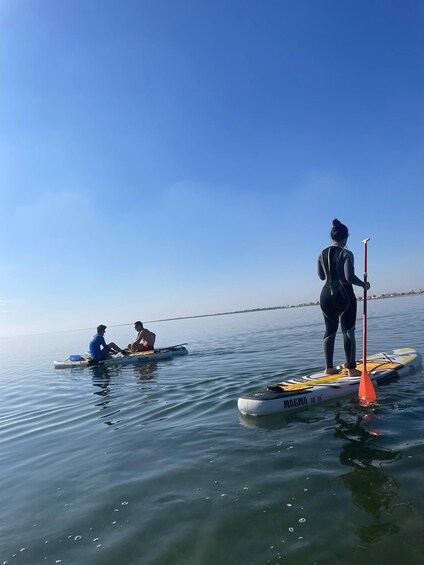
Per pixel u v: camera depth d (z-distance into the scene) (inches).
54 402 304.7
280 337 641.0
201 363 421.7
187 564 93.0
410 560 86.4
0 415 281.6
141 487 134.2
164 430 194.7
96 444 186.1
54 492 139.1
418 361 271.4
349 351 237.5
